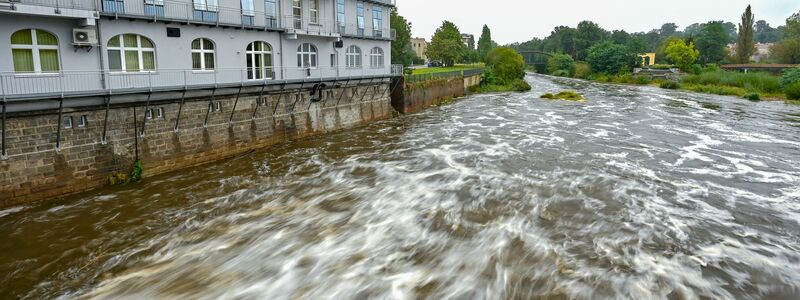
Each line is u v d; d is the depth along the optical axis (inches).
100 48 688.4
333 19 1152.8
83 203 601.0
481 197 611.2
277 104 956.6
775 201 617.9
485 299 378.3
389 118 1350.9
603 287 394.6
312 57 1109.7
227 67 884.6
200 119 796.6
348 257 446.6
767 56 4544.8
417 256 447.8
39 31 629.0
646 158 844.0
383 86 1339.8
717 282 406.0
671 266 432.5
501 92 2317.9
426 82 1617.9
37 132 593.9
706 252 462.6
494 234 495.8
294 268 427.5
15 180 578.9
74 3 654.5
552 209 569.6
